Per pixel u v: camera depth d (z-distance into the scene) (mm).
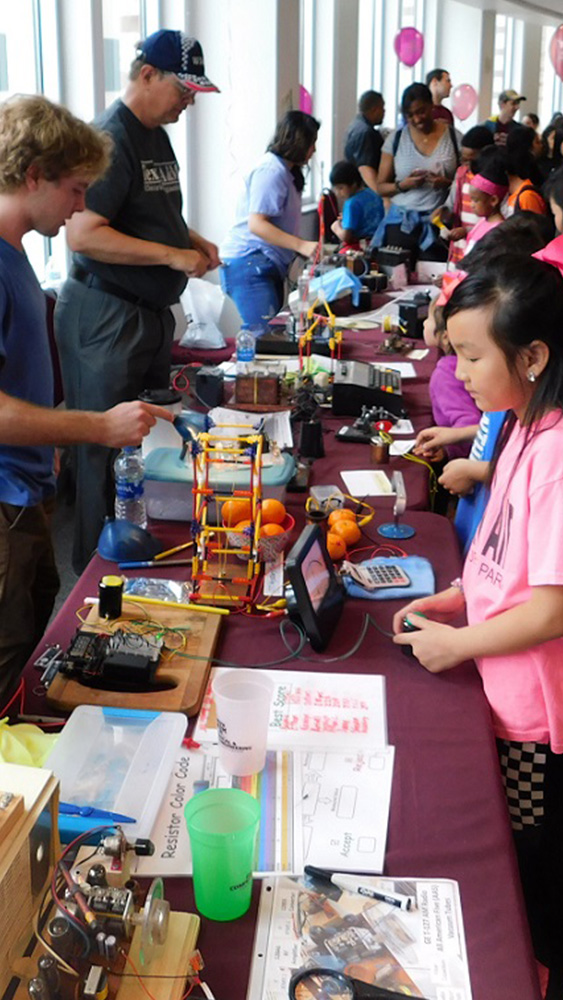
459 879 1062
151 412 1792
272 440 2334
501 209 3688
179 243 3049
